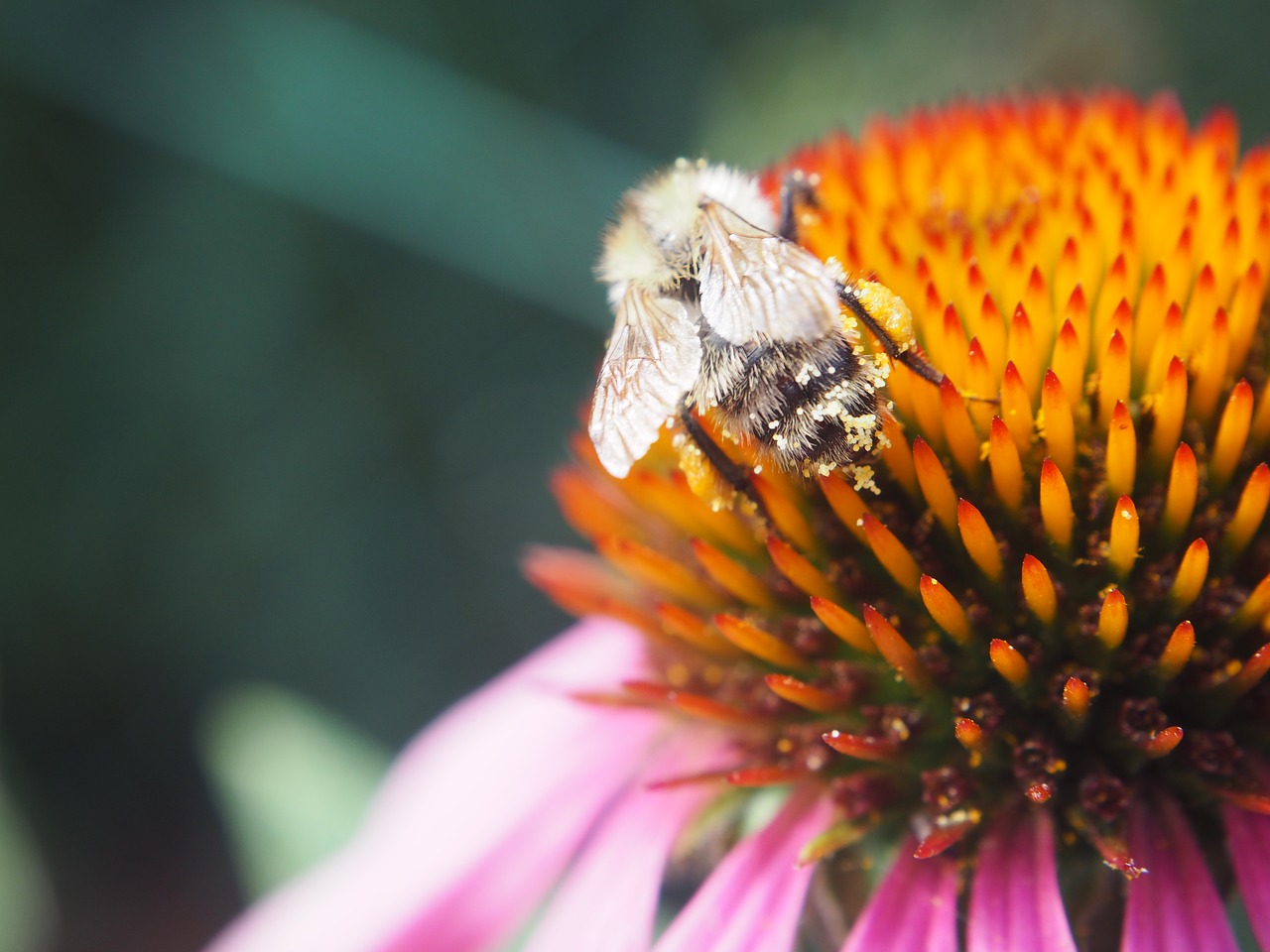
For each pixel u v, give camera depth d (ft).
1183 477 0.26
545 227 0.57
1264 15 0.71
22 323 0.85
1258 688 0.26
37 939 0.59
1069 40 0.69
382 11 0.85
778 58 0.74
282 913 0.33
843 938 0.28
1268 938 0.25
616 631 0.34
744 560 0.29
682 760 0.30
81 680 0.83
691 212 0.30
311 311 0.84
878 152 0.32
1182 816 0.26
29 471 0.83
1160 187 0.29
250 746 0.37
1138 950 0.25
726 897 0.28
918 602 0.27
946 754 0.27
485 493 0.83
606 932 0.29
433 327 0.85
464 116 0.57
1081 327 0.27
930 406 0.28
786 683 0.27
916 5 0.72
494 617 0.81
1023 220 0.29
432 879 0.32
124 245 0.86
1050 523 0.27
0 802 0.61
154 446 0.83
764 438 0.27
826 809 0.28
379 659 0.80
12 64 0.74
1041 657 0.27
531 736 0.33
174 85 0.69
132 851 0.82
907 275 0.29
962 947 0.27
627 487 0.31
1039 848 0.26
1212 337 0.27
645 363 0.28
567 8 0.92
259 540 0.81
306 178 0.62
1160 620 0.27
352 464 0.83
